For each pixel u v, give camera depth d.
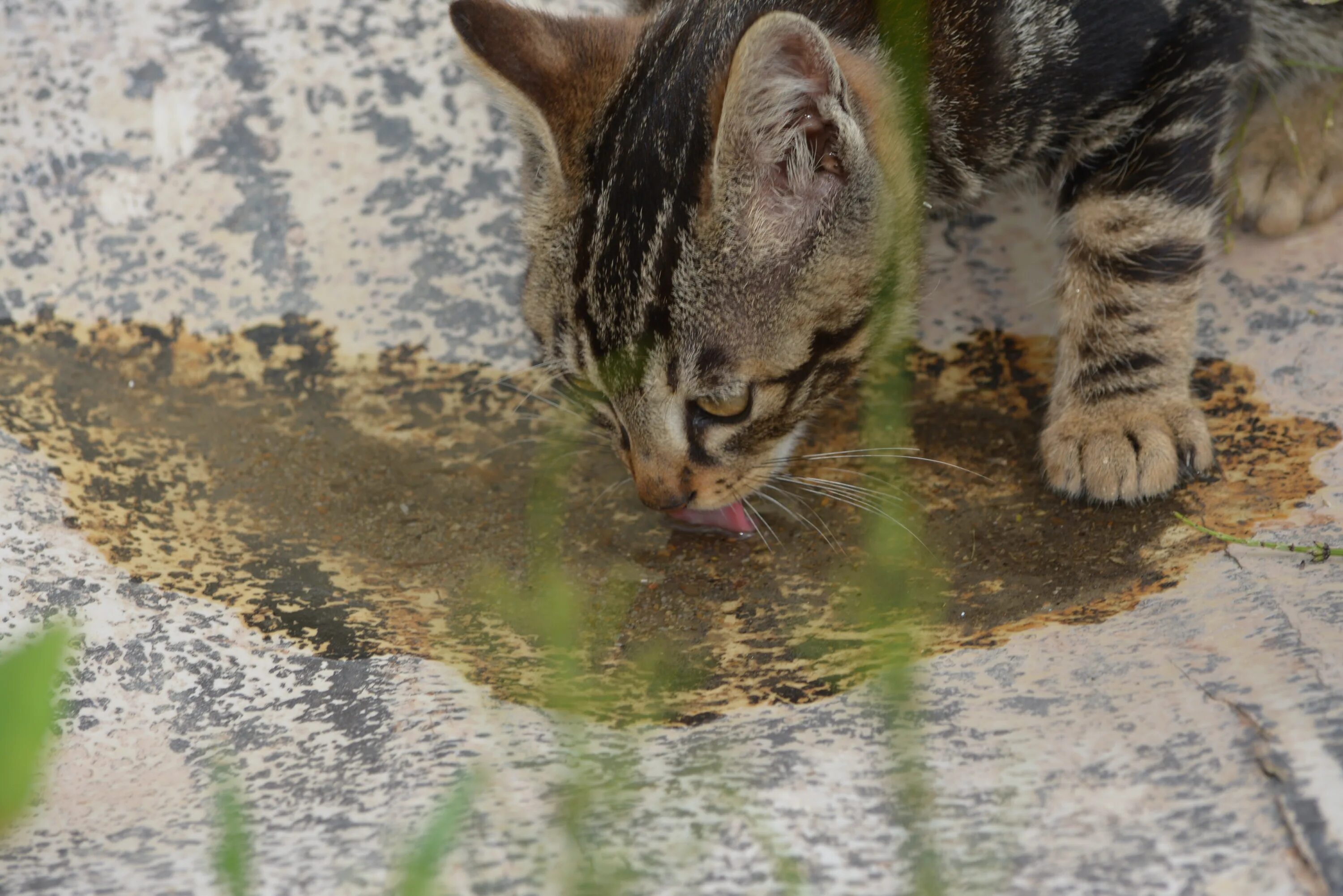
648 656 4.21
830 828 3.03
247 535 5.02
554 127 4.75
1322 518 4.36
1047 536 4.74
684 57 4.71
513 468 5.54
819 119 4.51
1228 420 5.17
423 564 4.87
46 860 3.13
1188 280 5.20
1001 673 3.70
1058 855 2.85
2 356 6.03
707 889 2.85
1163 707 3.30
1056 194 5.61
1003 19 5.08
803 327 4.81
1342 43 5.97
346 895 2.86
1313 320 5.46
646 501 4.97
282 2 6.64
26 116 6.51
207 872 3.00
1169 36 5.13
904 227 5.03
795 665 4.05
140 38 6.60
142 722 3.87
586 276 4.70
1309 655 3.36
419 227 6.36
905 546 4.81
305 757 3.59
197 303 6.25
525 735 3.59
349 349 6.14
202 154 6.47
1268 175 5.83
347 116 6.51
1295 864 2.70
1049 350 5.88
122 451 5.49
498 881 2.87
